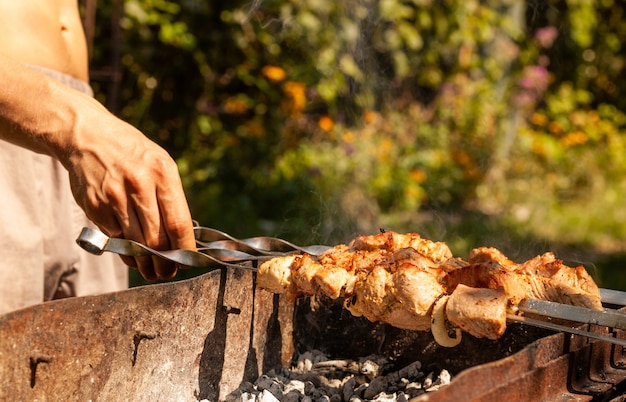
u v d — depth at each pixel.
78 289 2.54
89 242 1.56
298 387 1.83
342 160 6.27
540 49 7.99
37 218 2.35
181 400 1.71
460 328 1.49
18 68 1.64
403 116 7.13
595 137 8.23
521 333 1.77
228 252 1.82
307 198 5.86
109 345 1.55
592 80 8.76
